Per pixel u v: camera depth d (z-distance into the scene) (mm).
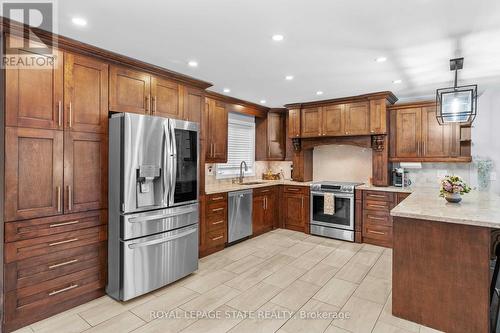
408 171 4656
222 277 3152
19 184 2129
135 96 2889
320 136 4934
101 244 2652
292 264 3543
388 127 4547
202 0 1815
